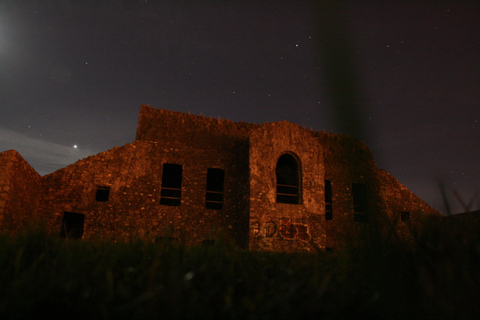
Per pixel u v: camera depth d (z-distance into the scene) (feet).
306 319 6.36
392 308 6.99
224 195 47.26
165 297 6.25
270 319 6.24
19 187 33.78
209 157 48.44
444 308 5.88
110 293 6.39
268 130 46.96
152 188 44.24
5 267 8.25
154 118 47.62
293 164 49.11
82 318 6.35
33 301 6.28
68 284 6.68
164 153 46.34
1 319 5.84
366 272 8.11
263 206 43.42
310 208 45.65
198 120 49.96
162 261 8.70
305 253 12.63
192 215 44.86
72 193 40.75
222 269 8.56
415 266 7.47
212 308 6.47
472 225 7.61
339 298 6.89
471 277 6.13
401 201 50.72
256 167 44.78
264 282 7.91
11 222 32.45
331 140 56.08
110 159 43.50
